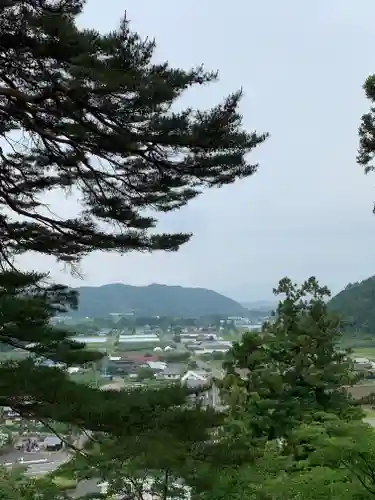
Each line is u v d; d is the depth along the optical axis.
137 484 6.91
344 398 12.30
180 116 5.50
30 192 7.38
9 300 5.41
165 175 6.33
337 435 6.47
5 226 7.02
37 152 6.85
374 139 6.89
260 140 5.97
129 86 5.04
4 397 4.30
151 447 4.32
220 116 5.56
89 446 5.26
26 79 5.63
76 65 4.95
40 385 4.38
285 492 6.63
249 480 6.63
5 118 6.29
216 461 4.79
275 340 12.58
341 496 6.27
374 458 6.10
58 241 7.14
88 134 5.75
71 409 4.23
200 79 5.55
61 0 5.53
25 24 5.01
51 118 5.79
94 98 5.27
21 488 8.09
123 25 5.20
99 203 6.96
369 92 6.80
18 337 5.26
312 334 12.58
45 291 6.72
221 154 5.96
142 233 7.11
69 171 6.96
